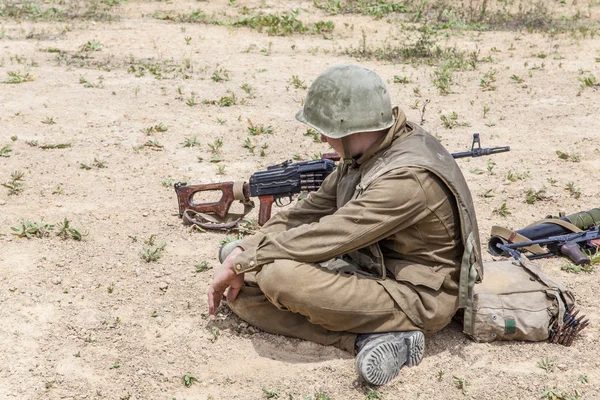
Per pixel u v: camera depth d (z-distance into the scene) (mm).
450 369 4156
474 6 15953
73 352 4273
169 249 5566
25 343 4316
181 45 12141
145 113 8656
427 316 4066
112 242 5613
